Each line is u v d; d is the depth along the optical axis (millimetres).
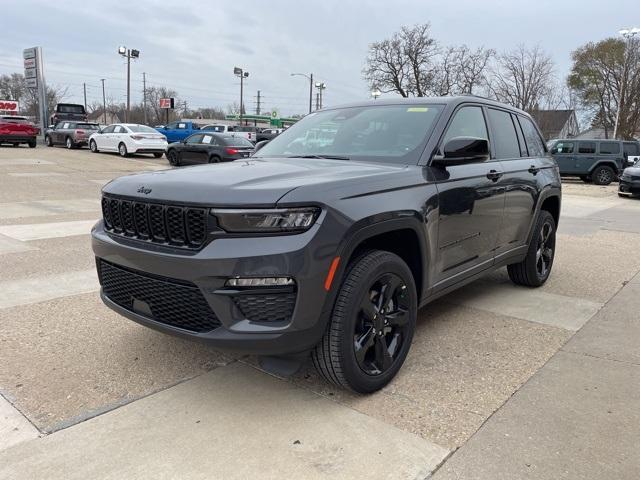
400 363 3367
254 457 2582
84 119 35906
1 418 2881
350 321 2914
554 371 3559
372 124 4121
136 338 3988
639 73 51938
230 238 2686
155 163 22688
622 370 3578
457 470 2508
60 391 3188
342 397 3174
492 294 5320
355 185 3002
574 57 61188
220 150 19578
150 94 96562
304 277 2662
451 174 3748
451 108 4012
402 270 3248
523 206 4863
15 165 18953
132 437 2730
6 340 3916
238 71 61031
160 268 2854
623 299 5199
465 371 3547
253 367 3553
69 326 4207
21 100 79000
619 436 2793
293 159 3865
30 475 2428
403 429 2840
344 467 2518
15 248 6832
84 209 10438
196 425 2848
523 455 2623
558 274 6227
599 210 13258
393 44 53375
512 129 5035
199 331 2820
